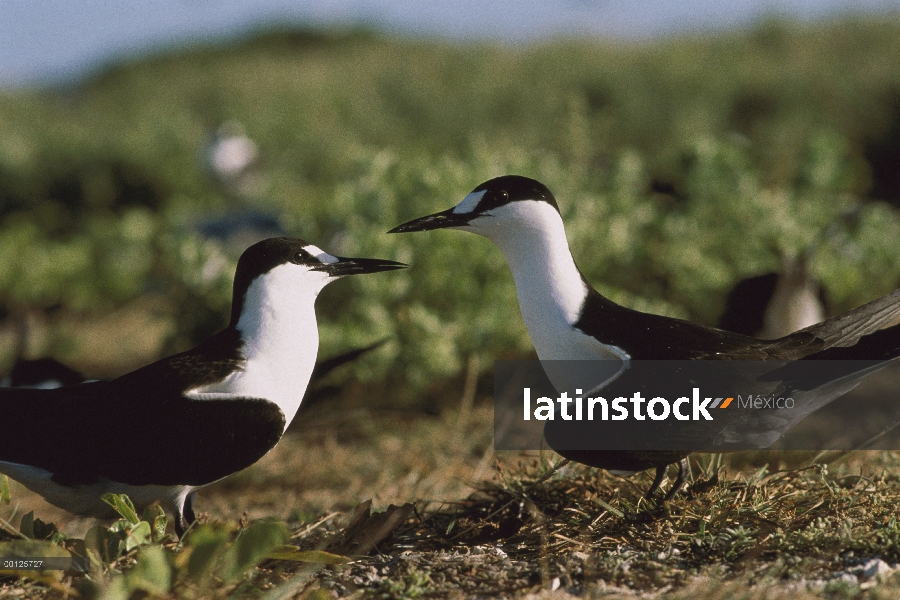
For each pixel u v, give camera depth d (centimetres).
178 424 697
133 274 1816
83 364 1515
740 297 1141
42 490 718
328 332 1184
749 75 3216
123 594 562
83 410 706
